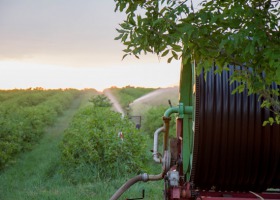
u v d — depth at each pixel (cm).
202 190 616
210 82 563
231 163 568
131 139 1424
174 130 1983
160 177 596
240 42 283
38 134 2544
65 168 1405
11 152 1734
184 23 296
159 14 310
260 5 300
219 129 560
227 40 280
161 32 307
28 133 2289
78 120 2205
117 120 1794
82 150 1431
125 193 1072
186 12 292
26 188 1221
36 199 1056
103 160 1388
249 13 283
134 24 314
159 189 1095
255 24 279
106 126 1566
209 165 574
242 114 556
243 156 562
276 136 553
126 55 318
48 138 2612
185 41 292
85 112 2586
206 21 293
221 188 605
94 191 1138
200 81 562
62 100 5691
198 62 313
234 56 313
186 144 627
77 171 1370
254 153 560
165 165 577
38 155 1916
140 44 313
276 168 566
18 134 1997
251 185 589
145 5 314
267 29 288
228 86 562
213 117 560
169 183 557
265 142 555
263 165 566
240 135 558
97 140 1407
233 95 558
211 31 302
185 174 629
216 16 284
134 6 315
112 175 1343
